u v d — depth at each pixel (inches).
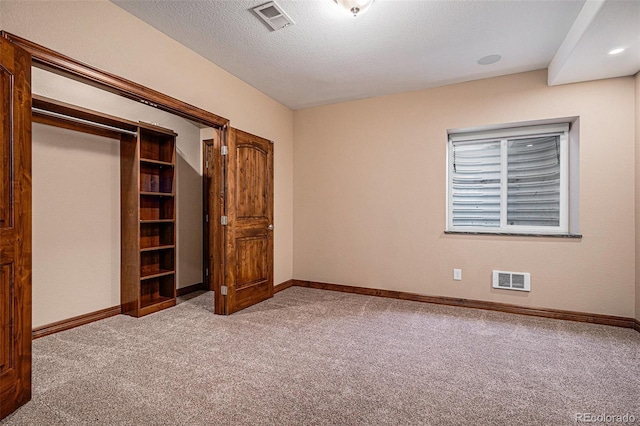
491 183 149.5
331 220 171.9
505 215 146.8
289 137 179.8
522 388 75.9
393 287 156.9
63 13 78.6
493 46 111.3
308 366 86.0
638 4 76.3
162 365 86.0
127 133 125.7
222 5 90.2
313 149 176.6
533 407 68.4
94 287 123.0
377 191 161.0
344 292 167.8
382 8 90.6
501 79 135.5
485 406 68.7
